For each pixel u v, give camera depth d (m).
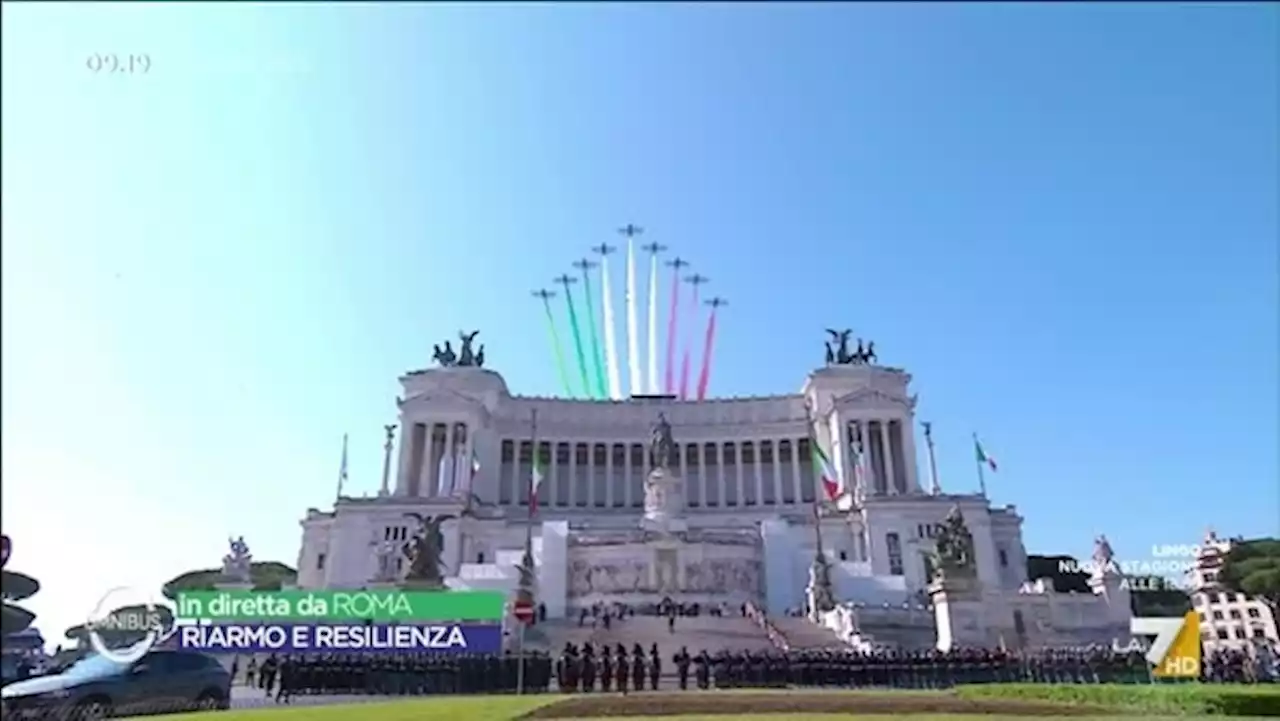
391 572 119.06
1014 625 69.25
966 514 123.81
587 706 32.59
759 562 108.56
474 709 31.41
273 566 145.88
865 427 146.88
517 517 144.88
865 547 123.31
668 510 121.88
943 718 25.77
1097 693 33.12
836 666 52.88
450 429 146.88
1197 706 29.34
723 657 54.22
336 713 30.14
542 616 94.12
